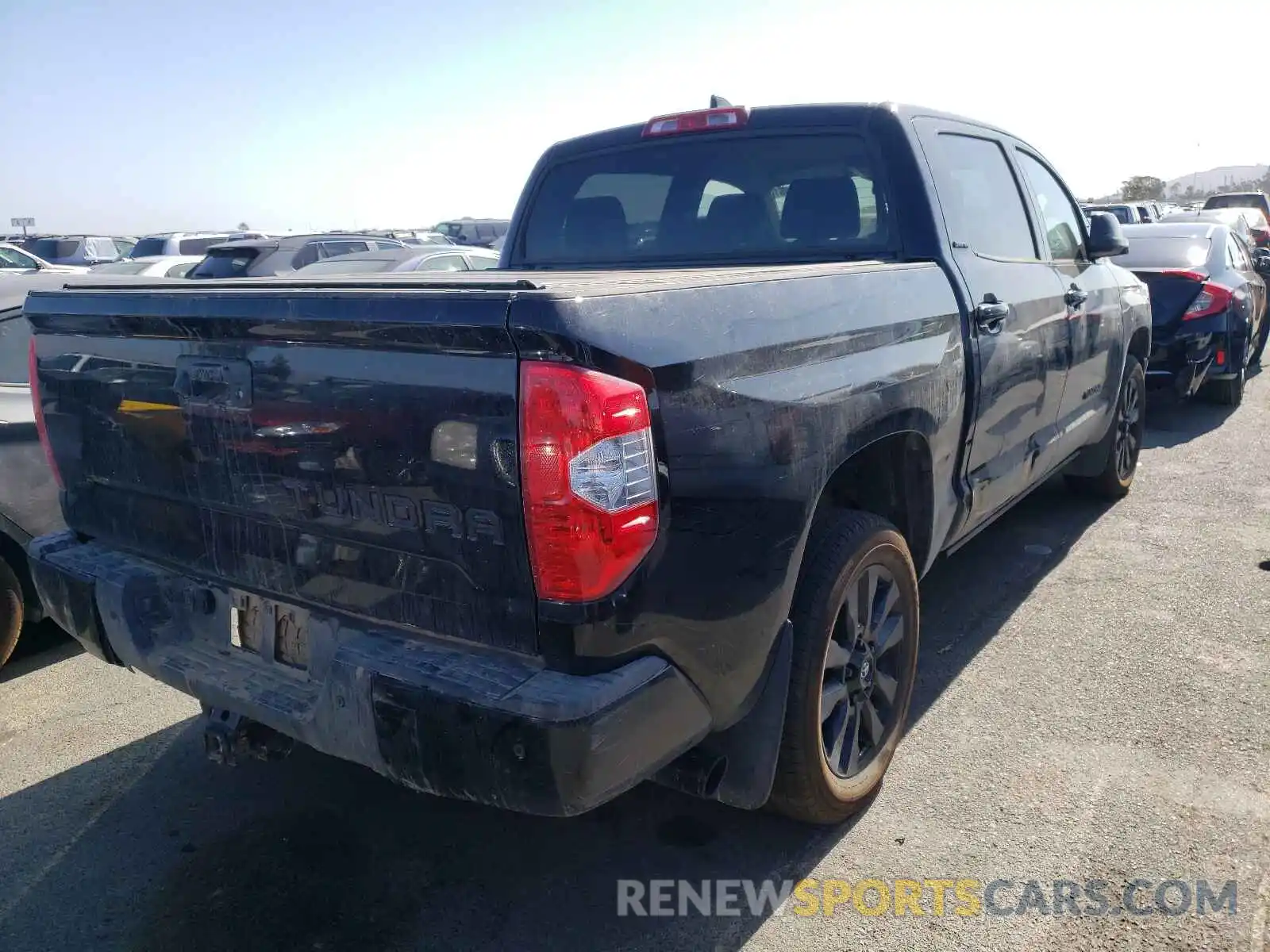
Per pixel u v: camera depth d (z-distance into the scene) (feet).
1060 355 14.64
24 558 14.43
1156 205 90.79
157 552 9.62
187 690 9.12
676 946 8.68
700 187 13.44
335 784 11.41
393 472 7.36
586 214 14.58
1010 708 12.27
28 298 10.07
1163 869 9.23
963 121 13.66
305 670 8.52
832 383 8.89
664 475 7.16
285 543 8.32
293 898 9.45
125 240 90.94
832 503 11.07
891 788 10.76
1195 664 13.19
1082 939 8.43
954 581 16.49
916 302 10.56
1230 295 27.25
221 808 10.96
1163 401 30.78
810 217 12.58
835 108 12.60
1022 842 9.75
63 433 10.19
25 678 14.43
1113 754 11.14
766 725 8.73
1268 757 10.93
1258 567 16.51
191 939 8.91
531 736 6.76
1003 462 13.39
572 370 6.61
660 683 7.31
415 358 7.13
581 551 6.73
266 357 7.95
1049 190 16.30
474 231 91.09
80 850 10.27
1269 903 8.75
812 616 9.13
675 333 7.35
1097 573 16.57
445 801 11.00
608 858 9.91
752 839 10.10
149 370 8.96
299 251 40.57
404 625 7.68
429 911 9.23
